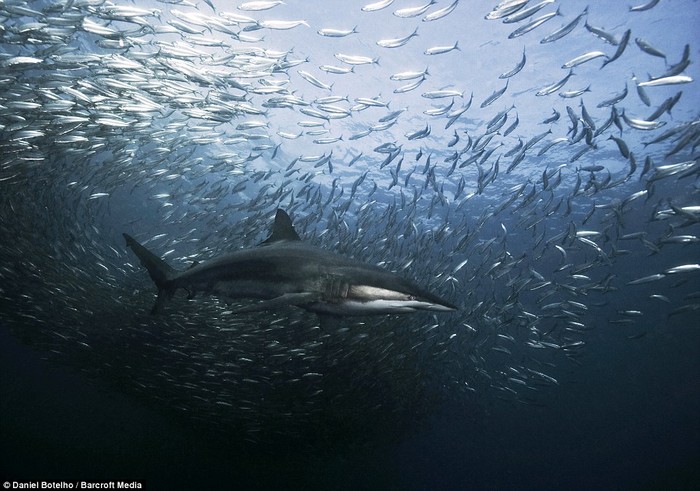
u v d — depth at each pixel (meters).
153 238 13.34
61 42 8.34
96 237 13.56
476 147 10.27
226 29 8.73
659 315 30.62
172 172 12.11
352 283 4.34
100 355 17.77
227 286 5.08
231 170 12.38
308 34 16.73
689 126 7.91
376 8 8.02
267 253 4.94
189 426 22.33
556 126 19.27
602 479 44.34
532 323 13.27
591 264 11.02
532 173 21.92
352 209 23.33
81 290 14.51
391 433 24.50
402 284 4.22
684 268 9.79
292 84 18.27
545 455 45.88
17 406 36.94
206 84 9.41
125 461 30.58
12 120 9.72
